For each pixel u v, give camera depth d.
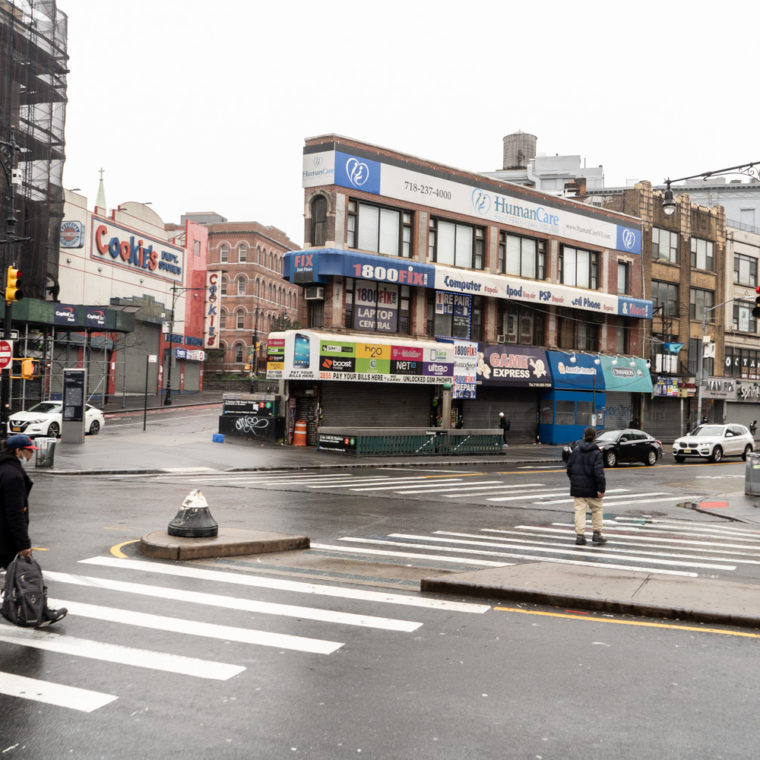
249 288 82.25
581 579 8.88
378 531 12.96
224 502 16.19
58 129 45.00
